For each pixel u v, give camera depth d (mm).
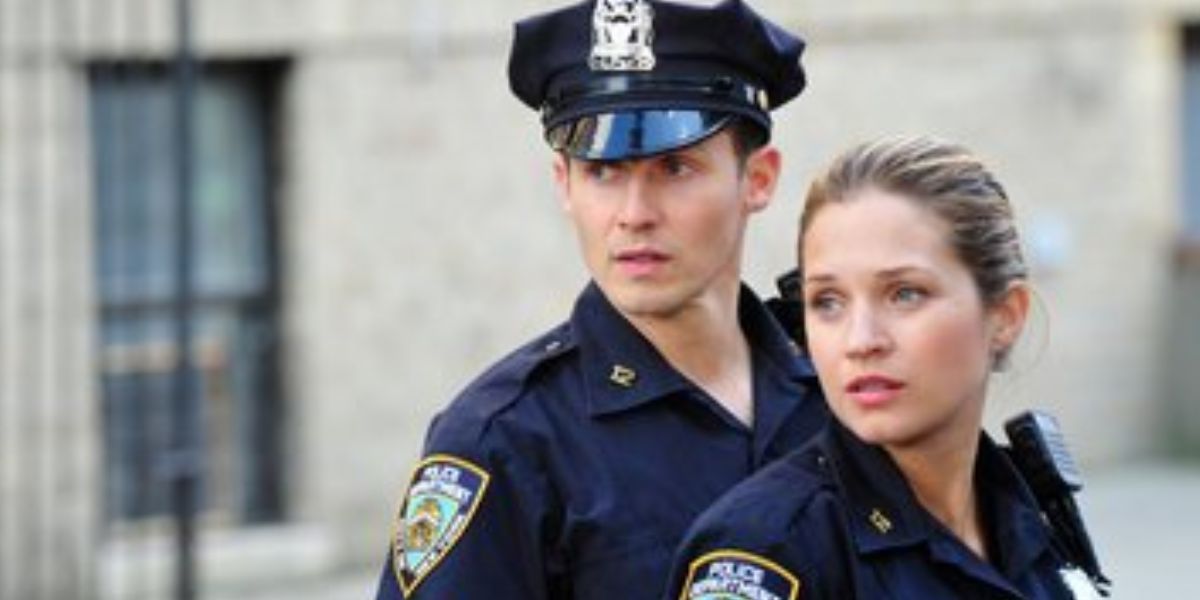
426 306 12695
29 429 11516
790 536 3506
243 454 12398
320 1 12273
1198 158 15789
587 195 4012
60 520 11609
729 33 4000
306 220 12367
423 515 3975
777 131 13836
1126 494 14914
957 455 3588
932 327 3488
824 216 3541
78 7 11484
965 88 14656
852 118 14156
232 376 12352
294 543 12391
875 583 3516
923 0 14438
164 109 11867
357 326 12531
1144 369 15578
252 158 12352
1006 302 3594
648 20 3977
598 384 4062
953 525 3617
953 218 3500
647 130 3959
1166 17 15438
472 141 12742
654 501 3986
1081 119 15148
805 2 13969
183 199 9680
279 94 12375
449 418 4055
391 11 12461
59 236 11539
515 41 4086
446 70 12633
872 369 3498
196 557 10477
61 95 11492
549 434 4012
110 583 11703
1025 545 3686
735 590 3494
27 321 11484
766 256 13594
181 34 9641
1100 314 15367
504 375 4090
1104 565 13234
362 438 12586
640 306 3982
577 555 3965
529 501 3963
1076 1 15070
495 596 3945
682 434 4055
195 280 12148
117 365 11906
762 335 4234
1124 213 15391
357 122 12422
